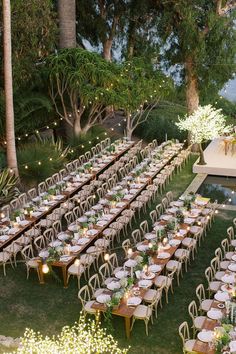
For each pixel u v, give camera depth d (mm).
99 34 30594
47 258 15180
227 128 24812
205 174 24250
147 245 16062
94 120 26672
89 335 12219
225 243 17422
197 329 12906
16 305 14656
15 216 18031
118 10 29828
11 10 21797
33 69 23797
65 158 25109
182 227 17141
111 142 28031
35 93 25094
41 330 13562
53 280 15781
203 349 11633
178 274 15445
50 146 24906
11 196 21000
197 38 25141
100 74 24281
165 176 22219
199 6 25594
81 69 24266
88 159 25609
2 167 22703
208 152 26734
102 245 16516
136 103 25500
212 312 12734
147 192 20484
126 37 30438
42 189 21969
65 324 13789
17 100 24141
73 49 24938
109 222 17734
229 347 11398
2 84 23641
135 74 26203
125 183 21344
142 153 26266
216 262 15734
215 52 25812
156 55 28109
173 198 21578
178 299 14812
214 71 25875
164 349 12836
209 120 23828
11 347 12930
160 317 14039
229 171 23938
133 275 14453
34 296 15055
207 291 15164
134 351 12773
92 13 30203
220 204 21047
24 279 15945
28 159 23297
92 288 14203
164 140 29156
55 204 19500
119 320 13914
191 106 27125
